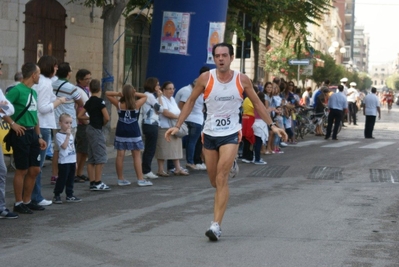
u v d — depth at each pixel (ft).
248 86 44.16
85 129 69.97
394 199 60.54
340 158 98.07
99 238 44.34
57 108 66.95
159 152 76.33
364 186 68.90
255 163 90.68
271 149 106.01
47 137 57.98
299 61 172.45
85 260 38.60
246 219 50.62
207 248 41.42
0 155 50.80
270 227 47.70
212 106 44.01
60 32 119.55
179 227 47.83
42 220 50.93
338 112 137.80
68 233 46.03
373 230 46.93
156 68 111.24
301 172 80.94
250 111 89.66
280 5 132.05
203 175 78.23
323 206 56.44
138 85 155.74
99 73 133.59
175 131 45.01
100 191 65.41
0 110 50.70
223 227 47.73
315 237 44.50
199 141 82.69
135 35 151.33
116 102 68.80
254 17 134.62
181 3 109.40
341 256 39.50
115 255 39.73
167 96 75.72
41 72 58.59
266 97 102.53
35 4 112.57
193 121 80.43
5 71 107.96
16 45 109.29
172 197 61.62
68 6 121.08
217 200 43.91
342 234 45.47
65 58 121.39
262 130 89.97
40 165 56.34
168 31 110.11
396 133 163.73
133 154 69.41
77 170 71.26
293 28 141.69
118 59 140.36
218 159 44.86
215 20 110.22
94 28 130.31
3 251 40.91
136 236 44.91
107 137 101.60
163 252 40.42
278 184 70.28
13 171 76.07
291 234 45.39
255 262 38.09
